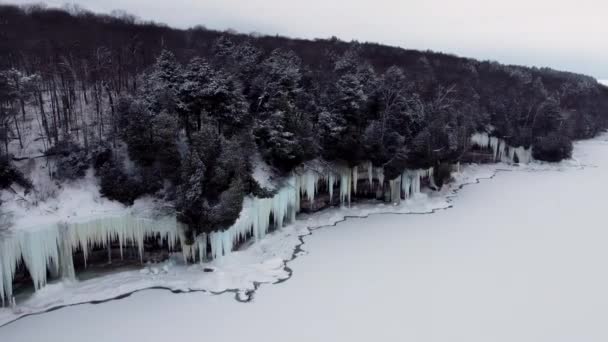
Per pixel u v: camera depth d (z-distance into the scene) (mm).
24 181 24859
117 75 37906
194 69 31922
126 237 26078
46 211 24141
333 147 38000
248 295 24516
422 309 23516
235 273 26656
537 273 28266
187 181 25609
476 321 22453
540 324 22312
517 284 26656
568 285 26656
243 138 31781
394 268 28625
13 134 27234
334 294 24938
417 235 35156
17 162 26297
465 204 44781
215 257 27609
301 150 33844
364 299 24453
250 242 31000
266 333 20875
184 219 25719
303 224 36250
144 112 27516
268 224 33062
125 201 26453
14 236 21906
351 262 29438
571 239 34688
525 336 21266
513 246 33000
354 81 40281
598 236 35375
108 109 33125
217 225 26281
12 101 28625
